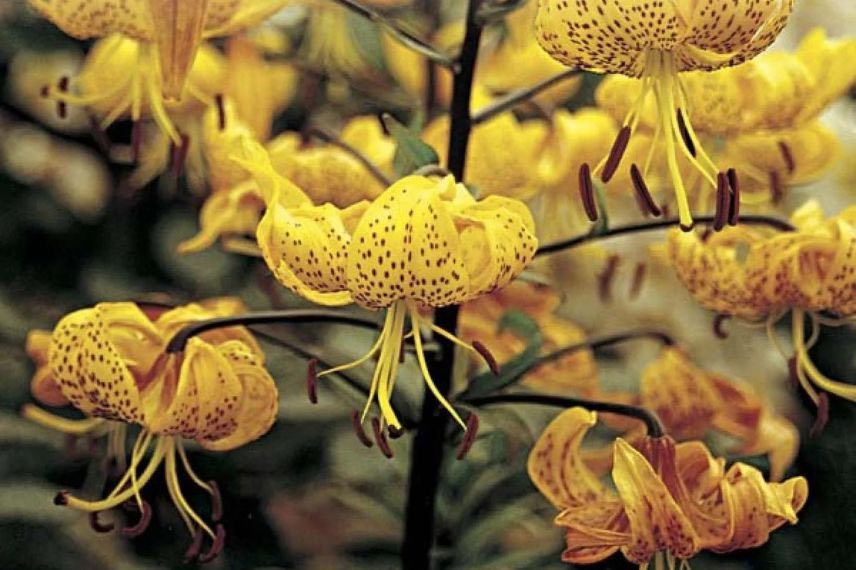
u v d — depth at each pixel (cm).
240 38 74
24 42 88
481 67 81
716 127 65
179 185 89
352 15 85
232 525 85
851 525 84
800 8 99
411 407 64
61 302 89
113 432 65
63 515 80
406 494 67
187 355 59
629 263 86
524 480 77
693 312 90
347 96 88
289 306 84
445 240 53
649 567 60
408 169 60
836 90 64
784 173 67
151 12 58
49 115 90
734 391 68
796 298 61
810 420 86
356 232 53
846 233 60
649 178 70
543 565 71
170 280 89
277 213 54
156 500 84
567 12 54
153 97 64
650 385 69
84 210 92
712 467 58
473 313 71
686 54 56
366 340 80
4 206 90
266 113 75
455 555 69
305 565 85
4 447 83
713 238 62
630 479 56
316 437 83
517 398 61
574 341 72
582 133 70
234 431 60
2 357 85
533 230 55
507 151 70
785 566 83
